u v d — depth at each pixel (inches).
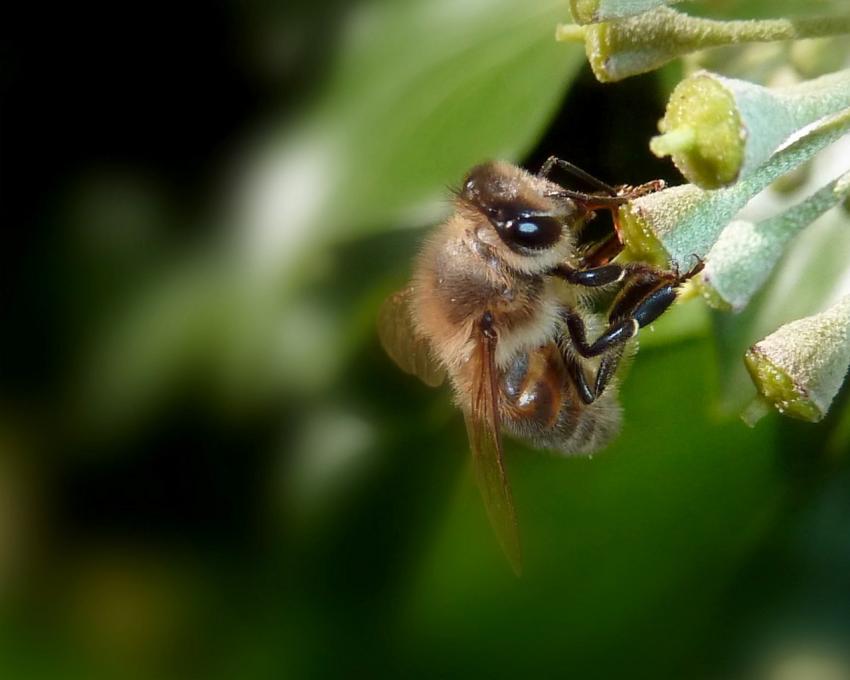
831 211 3.7
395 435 4.3
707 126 3.3
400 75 3.9
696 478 3.8
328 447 4.4
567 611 3.9
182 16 4.5
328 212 3.9
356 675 4.3
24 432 4.8
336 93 4.0
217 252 4.6
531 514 3.9
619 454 3.8
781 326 3.6
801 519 4.0
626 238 3.5
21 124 4.7
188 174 4.7
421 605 4.0
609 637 3.9
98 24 4.6
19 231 4.8
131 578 4.7
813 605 4.0
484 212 3.7
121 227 4.7
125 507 4.8
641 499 3.8
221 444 4.6
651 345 3.8
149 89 4.6
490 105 3.8
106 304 4.8
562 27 3.5
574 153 3.8
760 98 3.3
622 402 3.8
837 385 3.5
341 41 4.0
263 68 4.4
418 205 3.8
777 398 3.5
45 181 4.7
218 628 4.6
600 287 3.8
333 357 4.4
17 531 4.8
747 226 3.5
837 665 4.0
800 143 3.5
